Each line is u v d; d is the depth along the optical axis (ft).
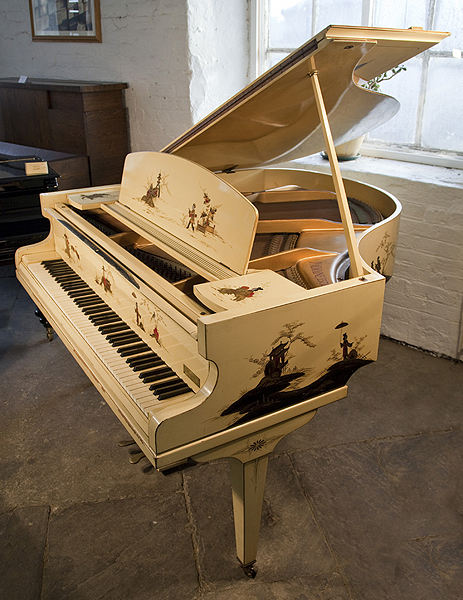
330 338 4.77
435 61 9.61
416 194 9.30
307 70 4.88
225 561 5.86
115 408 5.08
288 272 5.87
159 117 11.84
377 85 9.84
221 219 5.42
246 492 5.16
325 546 6.04
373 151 10.97
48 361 9.62
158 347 5.51
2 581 5.62
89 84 11.65
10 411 8.29
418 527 6.29
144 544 6.07
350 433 7.87
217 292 4.58
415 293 9.90
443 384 9.07
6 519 6.38
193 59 10.83
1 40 14.69
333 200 8.96
